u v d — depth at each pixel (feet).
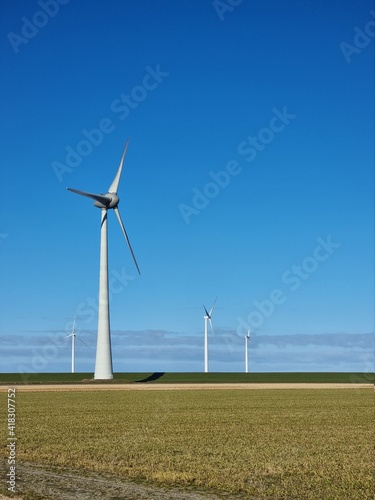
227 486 72.33
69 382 374.22
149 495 68.33
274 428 135.23
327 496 67.36
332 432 127.24
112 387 326.85
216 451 99.04
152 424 143.33
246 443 109.50
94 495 68.03
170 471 80.69
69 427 136.36
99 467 83.92
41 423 145.69
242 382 403.95
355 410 187.83
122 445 106.01
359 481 75.36
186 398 243.81
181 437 118.21
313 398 245.24
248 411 183.11
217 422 148.66
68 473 80.89
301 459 91.35
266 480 76.38
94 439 114.73
